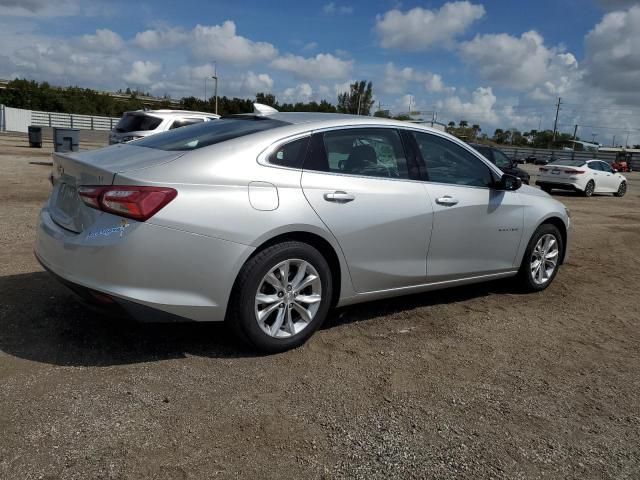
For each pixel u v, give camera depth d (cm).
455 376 349
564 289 578
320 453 258
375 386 327
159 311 318
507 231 496
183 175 325
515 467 258
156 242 310
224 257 328
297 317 376
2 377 306
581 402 326
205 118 1290
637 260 762
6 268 504
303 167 368
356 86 7344
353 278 392
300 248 356
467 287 559
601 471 260
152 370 327
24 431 258
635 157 5541
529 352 397
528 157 5859
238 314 341
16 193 1009
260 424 278
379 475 246
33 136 2472
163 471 237
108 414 277
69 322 386
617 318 490
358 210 383
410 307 482
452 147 465
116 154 364
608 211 1434
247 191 338
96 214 319
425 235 425
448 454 264
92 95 6862
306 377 332
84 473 232
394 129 429
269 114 426
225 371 332
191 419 278
